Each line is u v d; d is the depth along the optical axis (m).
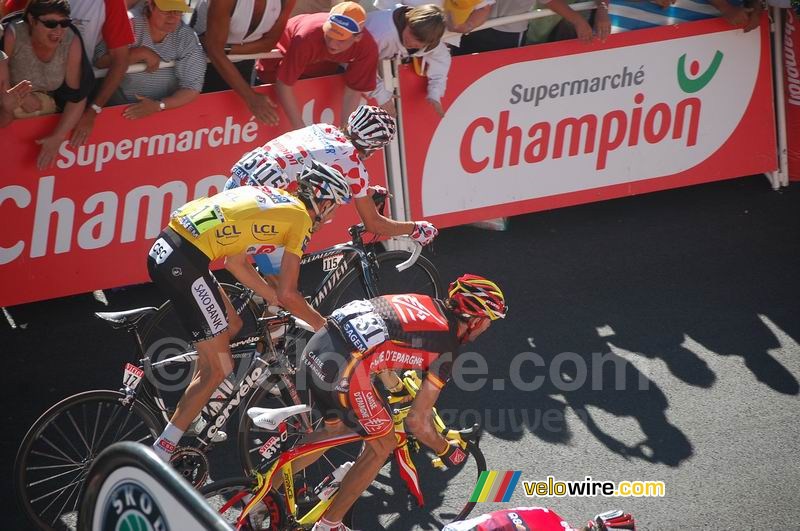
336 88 18.72
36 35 15.18
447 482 13.65
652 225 21.78
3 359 16.23
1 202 16.34
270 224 11.78
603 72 20.94
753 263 20.05
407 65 19.06
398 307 11.25
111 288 17.97
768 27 22.33
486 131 20.23
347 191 12.34
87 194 17.06
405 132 19.53
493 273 19.58
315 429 13.47
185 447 12.14
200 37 18.25
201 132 17.83
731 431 14.84
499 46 20.38
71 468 13.54
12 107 15.27
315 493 12.34
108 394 12.26
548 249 20.66
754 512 13.15
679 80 21.73
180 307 11.83
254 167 13.66
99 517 7.18
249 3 17.02
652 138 21.89
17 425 14.45
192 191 18.08
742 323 17.88
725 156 22.73
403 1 18.92
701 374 16.31
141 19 16.86
